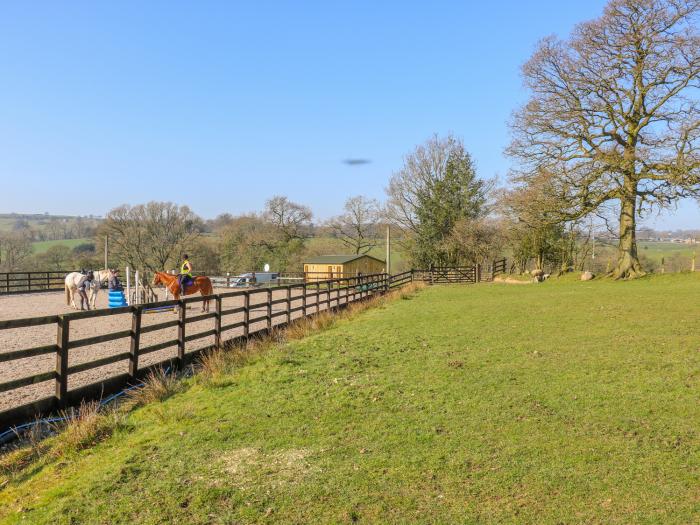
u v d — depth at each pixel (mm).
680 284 24016
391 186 49750
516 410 6625
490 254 44500
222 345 11273
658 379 7793
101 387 7895
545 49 26953
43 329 14992
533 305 18188
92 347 11953
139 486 4855
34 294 30203
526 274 37812
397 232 50250
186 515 4320
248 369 9398
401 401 7172
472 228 44031
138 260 51250
